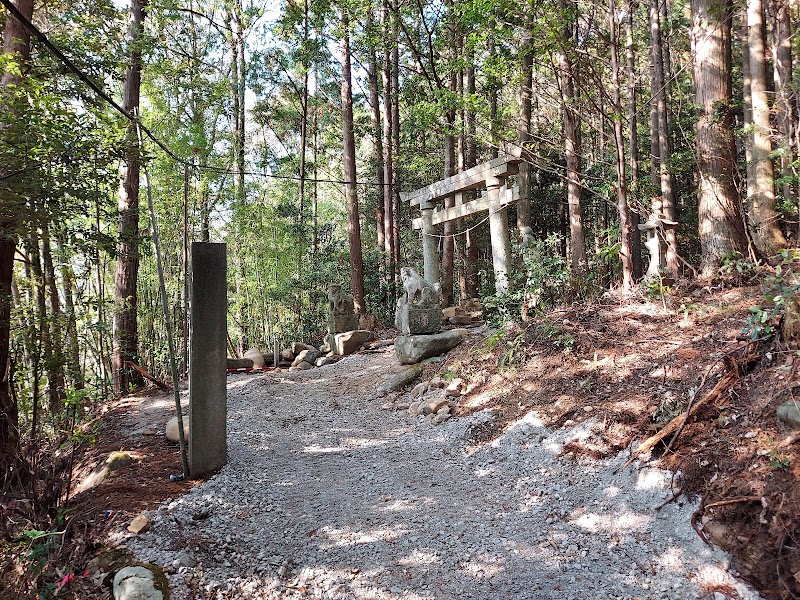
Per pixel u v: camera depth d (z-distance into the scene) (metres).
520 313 7.36
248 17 16.36
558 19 7.25
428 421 6.40
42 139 4.96
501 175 10.88
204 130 11.09
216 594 3.25
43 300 6.93
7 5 3.19
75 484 5.20
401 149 18.67
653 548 3.36
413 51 13.44
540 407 5.46
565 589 3.15
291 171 20.25
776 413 3.58
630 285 7.26
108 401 8.90
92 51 8.04
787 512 2.97
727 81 7.28
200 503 4.30
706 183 7.27
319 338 15.38
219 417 5.06
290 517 4.23
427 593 3.22
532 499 4.25
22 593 3.60
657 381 4.88
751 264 6.50
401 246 21.23
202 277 4.98
